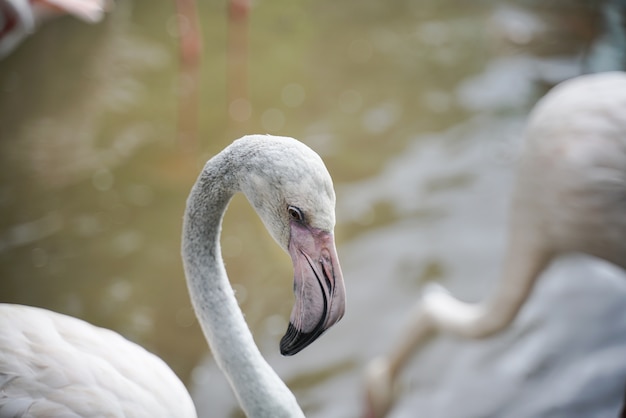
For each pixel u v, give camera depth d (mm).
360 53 7152
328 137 6176
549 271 5109
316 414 4270
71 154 5930
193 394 4309
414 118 6391
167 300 4957
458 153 6027
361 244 5301
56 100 6305
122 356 2824
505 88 6660
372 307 4898
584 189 3619
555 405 4254
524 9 7609
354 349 4660
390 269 5125
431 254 5223
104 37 6512
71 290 4980
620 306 4812
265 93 6652
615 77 3766
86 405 2619
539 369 4484
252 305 4902
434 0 7891
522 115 6359
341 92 6691
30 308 2799
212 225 2588
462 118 6371
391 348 4586
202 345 4656
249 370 2607
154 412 2768
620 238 3637
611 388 4320
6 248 5211
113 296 4957
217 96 6637
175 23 7320
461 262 5160
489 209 5543
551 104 3783
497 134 6184
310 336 2350
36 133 6059
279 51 7156
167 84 6637
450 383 4473
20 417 2510
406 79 6828
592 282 5000
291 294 4996
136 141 6074
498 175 5816
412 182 5773
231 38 6551
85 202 5578
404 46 7242
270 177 2340
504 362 4574
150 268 5160
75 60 6414
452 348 4734
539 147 3768
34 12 5223
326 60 7066
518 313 3990
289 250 2391
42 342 2668
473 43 7238
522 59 6957
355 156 6004
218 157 2477
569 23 7340
